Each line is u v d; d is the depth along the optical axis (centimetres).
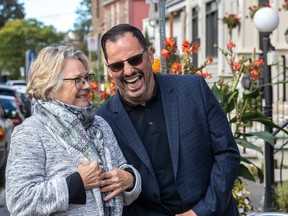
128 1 4462
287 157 930
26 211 319
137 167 380
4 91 2058
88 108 342
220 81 718
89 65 351
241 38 1451
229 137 387
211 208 371
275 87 1283
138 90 377
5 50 7088
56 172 329
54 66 337
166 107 387
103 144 352
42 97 339
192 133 381
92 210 331
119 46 370
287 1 1309
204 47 1933
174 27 2636
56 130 333
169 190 380
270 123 597
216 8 1789
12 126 1330
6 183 329
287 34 1174
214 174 380
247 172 571
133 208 385
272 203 749
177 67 687
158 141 383
